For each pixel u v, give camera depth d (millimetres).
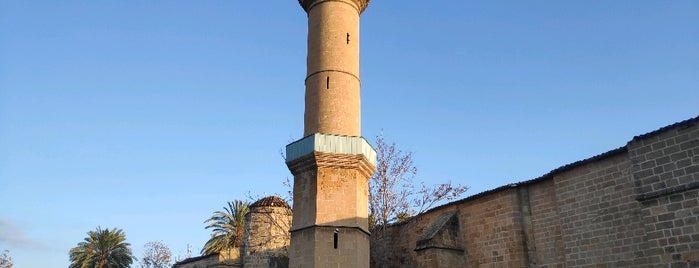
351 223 20359
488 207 25531
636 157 17469
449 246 25906
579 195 21281
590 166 21078
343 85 22797
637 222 18844
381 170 33094
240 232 49281
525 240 23438
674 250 15609
